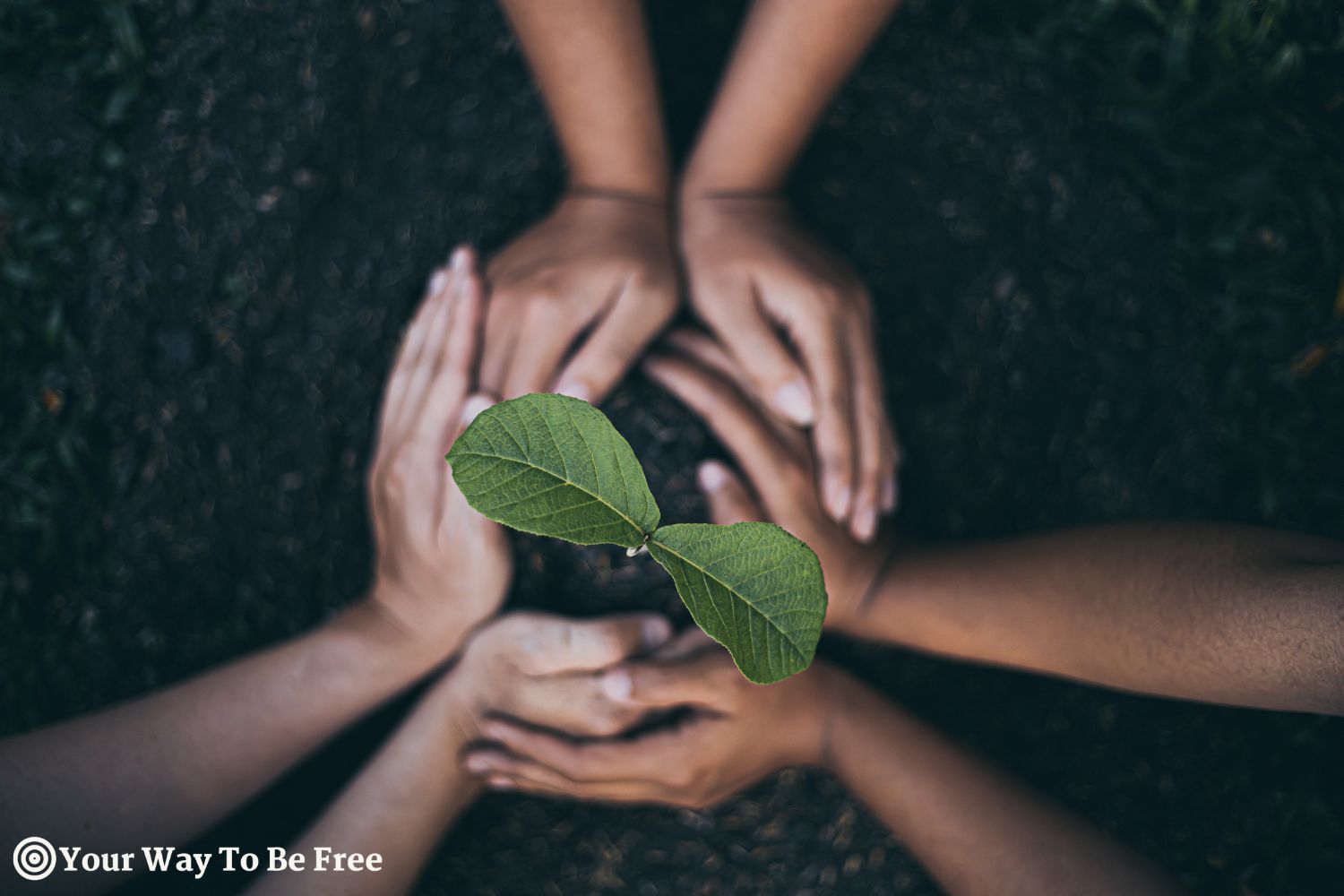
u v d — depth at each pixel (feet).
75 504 2.29
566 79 1.97
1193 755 2.29
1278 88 2.19
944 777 2.03
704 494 2.15
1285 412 2.26
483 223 2.27
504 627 2.10
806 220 2.27
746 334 2.06
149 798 1.96
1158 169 2.30
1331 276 2.23
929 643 2.07
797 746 2.13
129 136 2.27
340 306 2.28
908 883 2.31
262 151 2.26
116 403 2.28
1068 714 2.32
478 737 2.12
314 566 2.29
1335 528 2.23
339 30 2.27
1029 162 2.31
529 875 2.31
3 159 2.26
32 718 2.27
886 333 2.28
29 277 2.26
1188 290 2.31
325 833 2.05
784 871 2.32
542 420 0.81
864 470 2.08
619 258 2.05
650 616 2.16
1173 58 2.22
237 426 2.28
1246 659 1.64
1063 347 2.32
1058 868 1.92
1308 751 2.23
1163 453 2.31
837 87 2.02
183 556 2.29
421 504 2.09
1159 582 1.78
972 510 2.30
